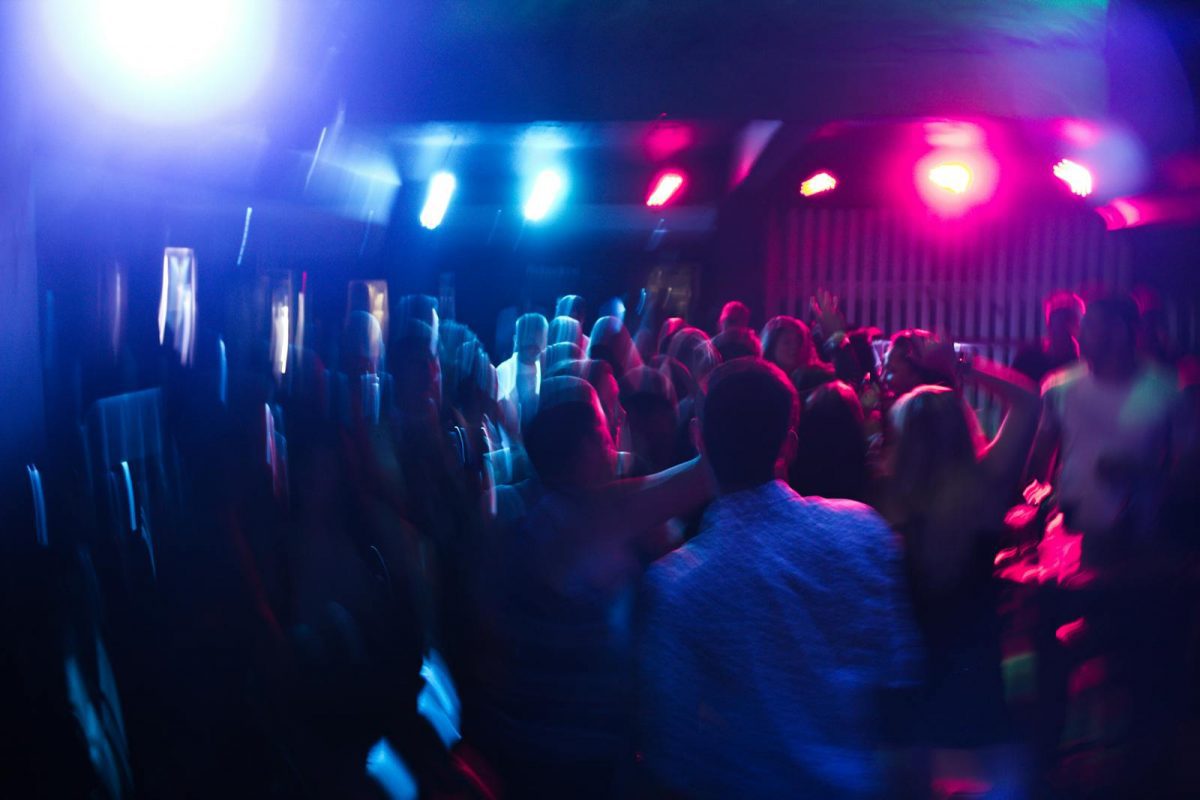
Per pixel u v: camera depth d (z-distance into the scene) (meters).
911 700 2.37
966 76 4.79
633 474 4.25
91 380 5.91
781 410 2.40
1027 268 9.27
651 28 4.89
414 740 3.48
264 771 3.57
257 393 3.70
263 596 3.59
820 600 2.29
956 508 4.14
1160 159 6.29
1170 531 4.36
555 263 10.48
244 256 8.23
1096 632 4.40
